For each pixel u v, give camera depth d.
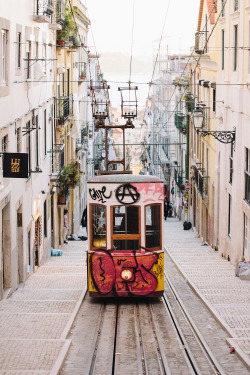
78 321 13.00
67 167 27.72
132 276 14.71
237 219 20.53
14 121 15.76
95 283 14.77
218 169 26.19
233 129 21.52
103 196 14.73
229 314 12.91
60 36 27.33
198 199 33.53
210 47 27.78
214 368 9.60
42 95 22.14
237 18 20.73
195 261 22.34
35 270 20.34
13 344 10.45
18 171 13.87
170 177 53.09
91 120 49.91
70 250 27.88
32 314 13.09
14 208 16.16
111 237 14.74
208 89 29.47
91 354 10.32
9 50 15.18
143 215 14.71
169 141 51.72
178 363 9.98
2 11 14.37
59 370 9.10
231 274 18.73
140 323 12.98
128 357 10.45
